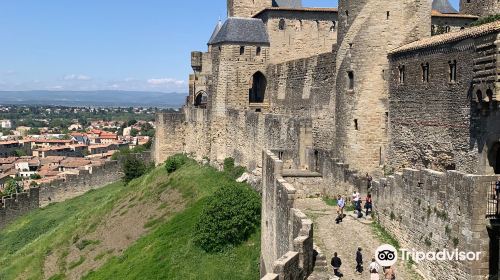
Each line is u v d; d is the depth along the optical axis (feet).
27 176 550.36
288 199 90.27
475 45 104.27
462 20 230.07
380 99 151.02
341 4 160.66
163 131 293.43
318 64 190.70
